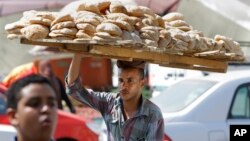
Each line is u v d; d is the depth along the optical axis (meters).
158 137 5.23
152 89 14.63
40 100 2.98
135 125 5.21
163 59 5.02
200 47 5.15
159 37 4.77
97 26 4.49
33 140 2.97
